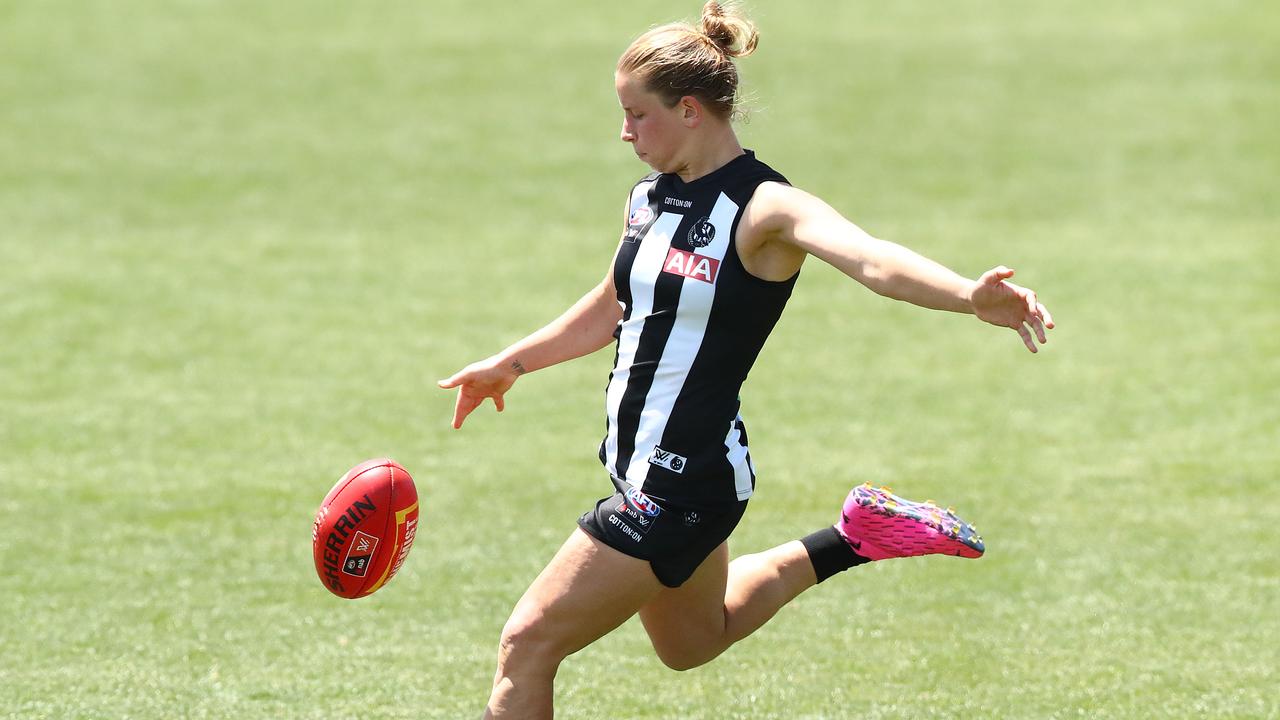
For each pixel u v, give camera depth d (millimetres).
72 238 42781
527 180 50281
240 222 45000
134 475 25625
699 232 13008
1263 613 19922
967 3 80938
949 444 27656
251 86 63375
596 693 17547
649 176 13906
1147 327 35219
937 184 49656
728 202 12938
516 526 23453
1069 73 65125
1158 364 32500
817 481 25656
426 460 26688
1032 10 78750
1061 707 17031
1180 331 34844
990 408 29797
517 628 13117
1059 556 22172
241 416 29016
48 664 17969
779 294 13039
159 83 63531
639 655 18828
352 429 28344
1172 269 40000
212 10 78438
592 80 64500
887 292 11633
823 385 31359
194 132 56125
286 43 71438
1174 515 23875
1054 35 72625
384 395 30484
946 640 19141
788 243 12711
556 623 13062
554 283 39156
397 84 63906
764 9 79625
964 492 25047
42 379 31078
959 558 22156
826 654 18719
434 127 57312
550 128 57188
